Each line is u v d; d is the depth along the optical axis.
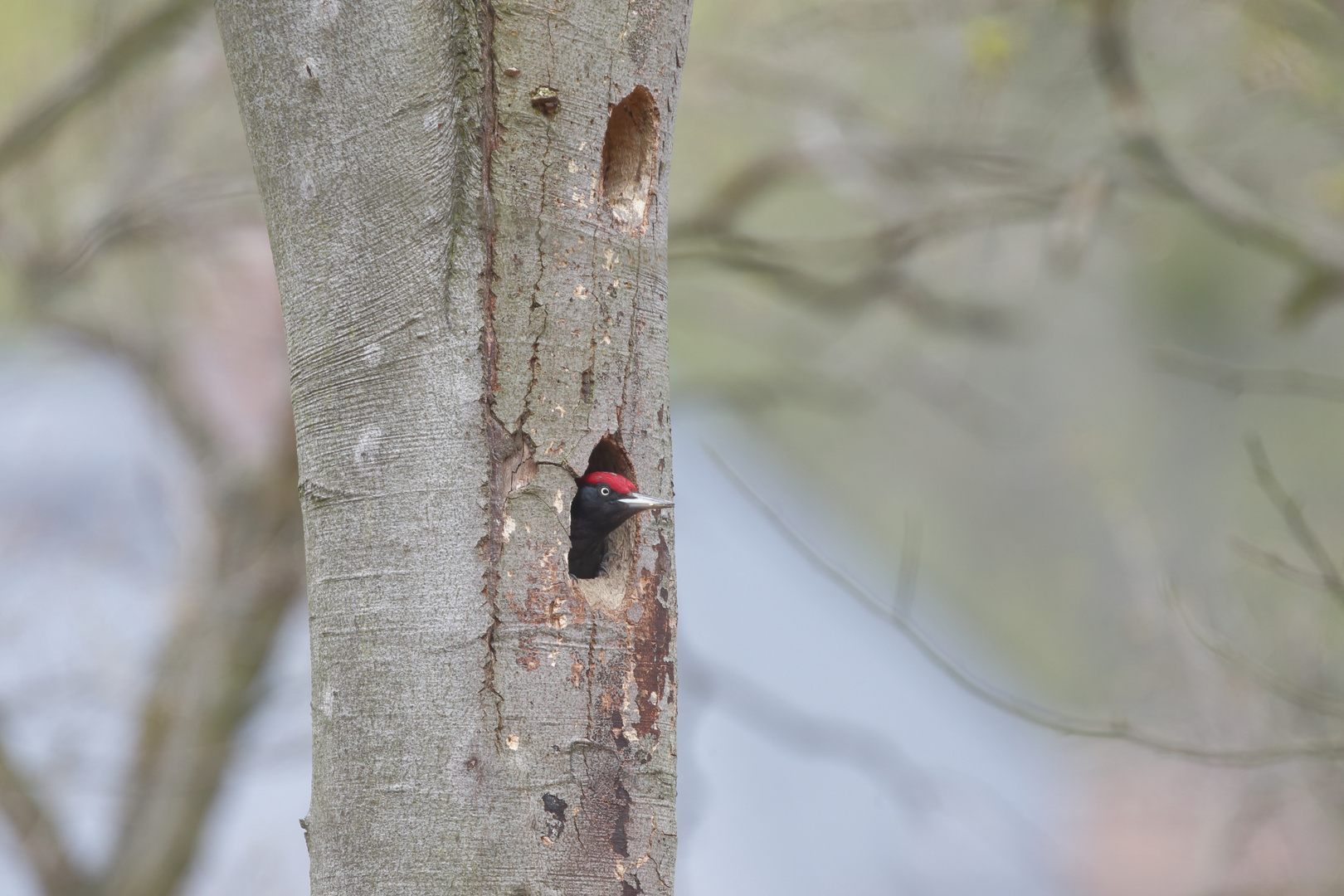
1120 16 11.67
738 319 17.55
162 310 16.58
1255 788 12.94
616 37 5.61
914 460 21.14
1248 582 13.47
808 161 14.04
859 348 16.50
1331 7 11.96
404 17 5.24
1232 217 12.16
